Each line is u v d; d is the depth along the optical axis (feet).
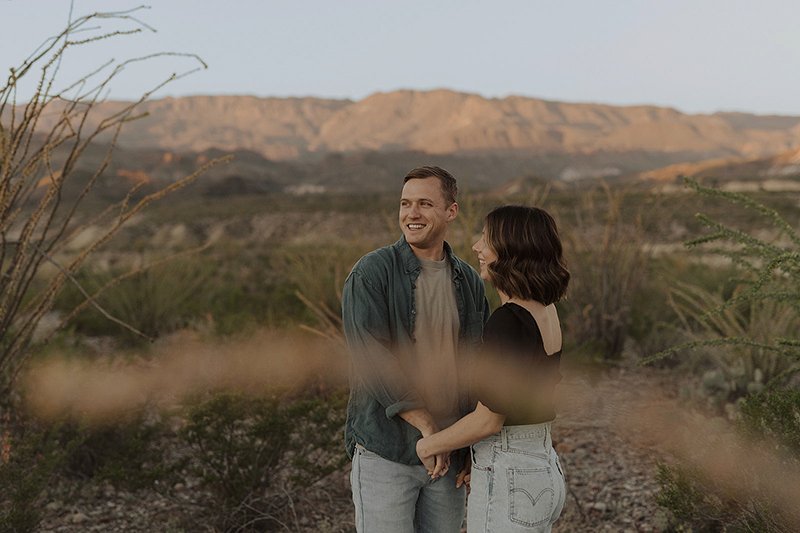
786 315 17.95
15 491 11.30
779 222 11.30
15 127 10.08
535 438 7.54
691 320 25.59
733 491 10.31
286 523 12.50
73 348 19.90
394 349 8.36
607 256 24.09
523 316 7.40
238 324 22.84
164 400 16.53
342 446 13.07
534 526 7.40
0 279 11.40
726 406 16.71
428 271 8.57
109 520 12.46
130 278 28.89
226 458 13.04
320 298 23.53
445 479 8.54
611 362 21.58
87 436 13.47
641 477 13.93
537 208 7.69
